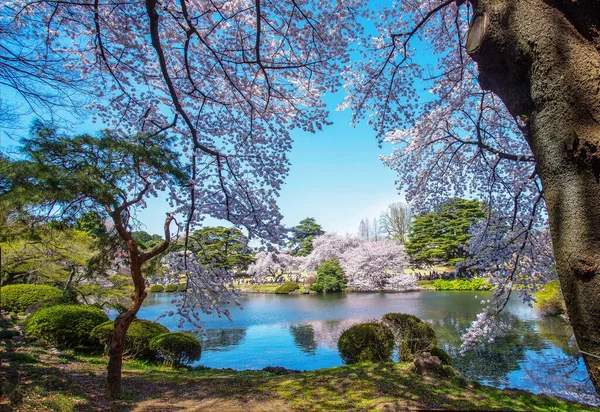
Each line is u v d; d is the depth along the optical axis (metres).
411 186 6.61
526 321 11.71
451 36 5.23
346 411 3.86
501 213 6.28
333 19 4.42
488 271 6.62
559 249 1.12
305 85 5.16
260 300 22.78
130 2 4.16
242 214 5.73
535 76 1.21
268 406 4.04
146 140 4.44
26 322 7.61
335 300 21.62
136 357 7.38
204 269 5.85
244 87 5.26
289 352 9.45
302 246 41.56
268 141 5.73
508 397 4.50
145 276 5.78
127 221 4.82
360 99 5.44
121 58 4.88
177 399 4.31
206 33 4.86
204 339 11.29
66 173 3.53
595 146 1.03
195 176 5.33
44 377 4.32
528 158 4.52
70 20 4.21
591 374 1.05
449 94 5.54
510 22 1.30
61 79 3.77
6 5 3.68
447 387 4.70
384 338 6.48
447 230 29.02
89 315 7.74
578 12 1.15
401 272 29.31
